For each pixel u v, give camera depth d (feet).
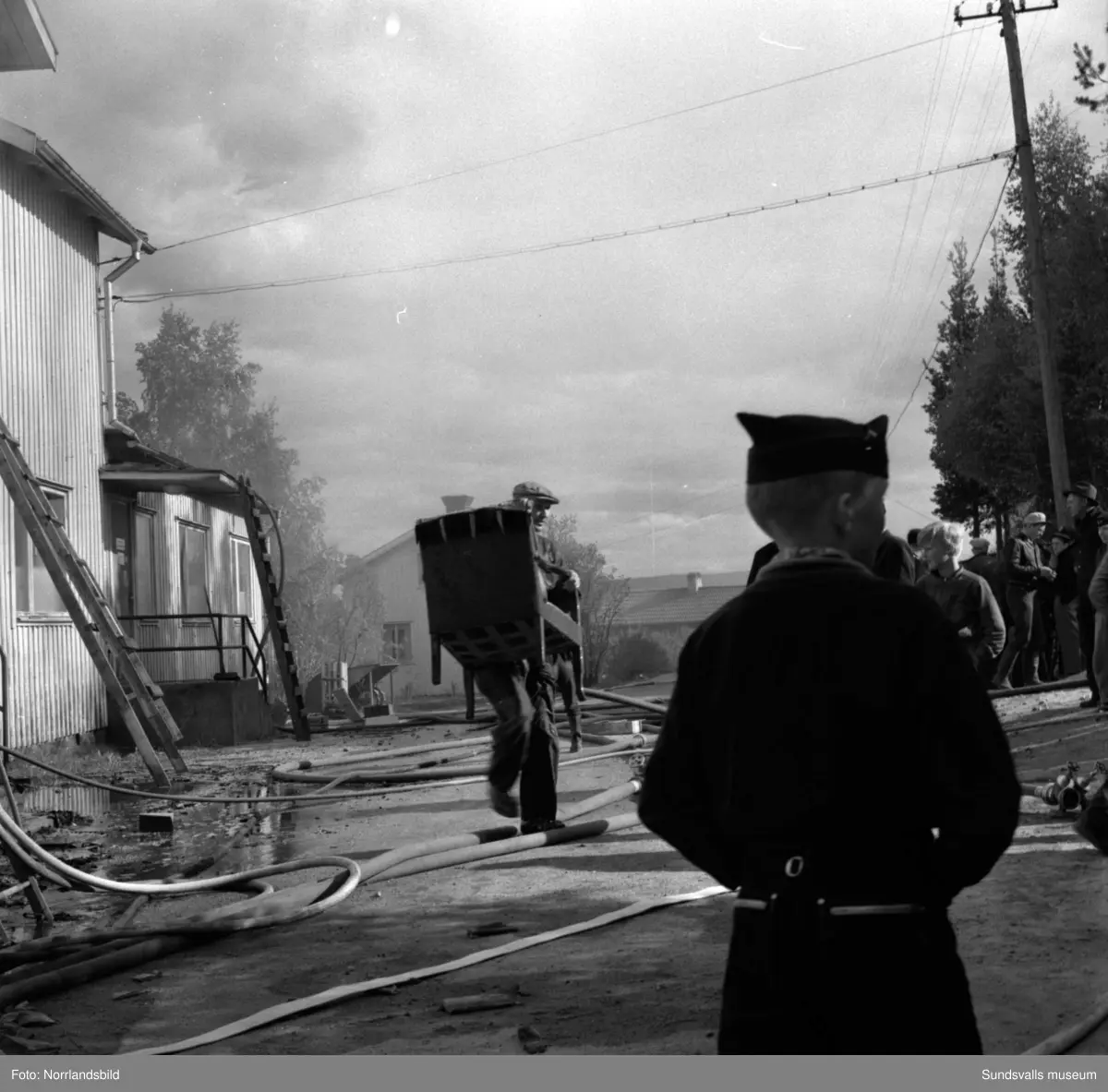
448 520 23.09
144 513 68.74
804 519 6.95
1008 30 75.41
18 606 50.47
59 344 56.75
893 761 6.32
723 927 17.10
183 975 16.44
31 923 20.48
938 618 6.44
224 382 186.09
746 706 6.59
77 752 52.21
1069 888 18.01
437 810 31.48
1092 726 35.70
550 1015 13.50
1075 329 81.10
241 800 30.89
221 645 61.16
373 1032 13.33
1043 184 85.76
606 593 132.87
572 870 21.91
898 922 6.14
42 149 50.65
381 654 171.94
